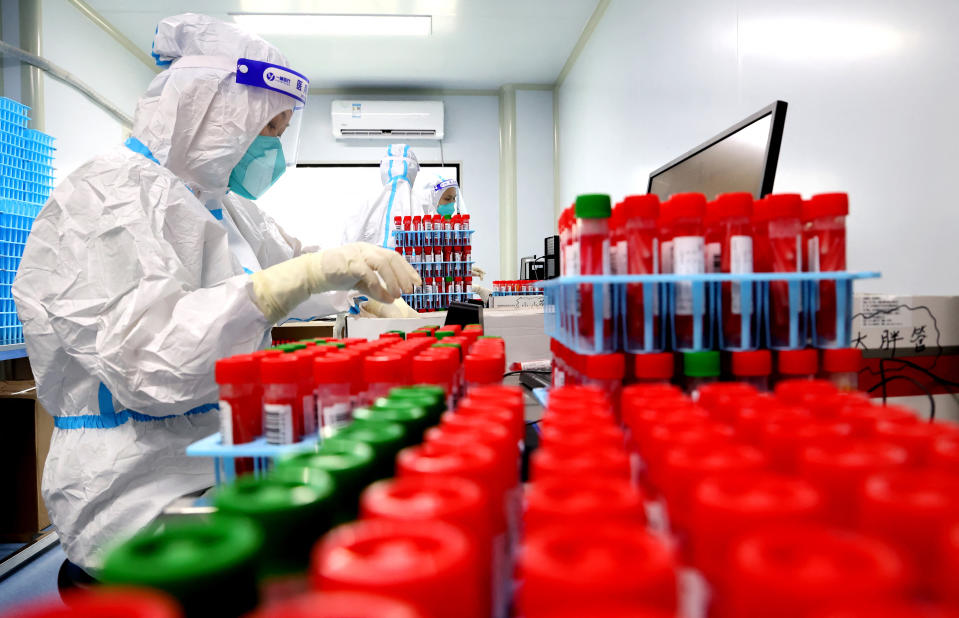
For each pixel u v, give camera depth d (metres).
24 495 2.15
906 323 0.96
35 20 3.36
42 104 3.12
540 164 5.62
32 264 1.30
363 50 4.64
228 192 1.94
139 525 1.33
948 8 1.35
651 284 0.75
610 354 0.71
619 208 0.79
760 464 0.35
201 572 0.24
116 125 3.69
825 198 0.75
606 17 3.94
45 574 1.96
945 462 0.34
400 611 0.20
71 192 1.31
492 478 0.36
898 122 1.52
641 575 0.22
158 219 1.36
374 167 5.61
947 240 1.37
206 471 1.44
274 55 1.67
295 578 0.32
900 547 0.27
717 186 1.15
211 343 1.22
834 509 0.33
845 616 0.18
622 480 0.35
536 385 1.08
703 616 0.29
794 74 1.97
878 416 0.45
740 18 2.30
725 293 0.77
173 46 1.58
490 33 4.41
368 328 1.55
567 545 0.26
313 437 0.72
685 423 0.44
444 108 5.62
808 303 0.77
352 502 0.38
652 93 3.19
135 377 1.21
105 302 1.24
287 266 1.40
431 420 0.55
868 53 1.62
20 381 2.25
